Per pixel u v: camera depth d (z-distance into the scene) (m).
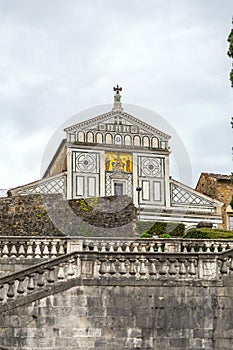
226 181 49.56
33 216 37.56
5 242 30.70
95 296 25.78
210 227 45.81
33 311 25.22
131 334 25.69
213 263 26.67
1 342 24.78
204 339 26.00
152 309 26.00
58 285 25.59
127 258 26.30
